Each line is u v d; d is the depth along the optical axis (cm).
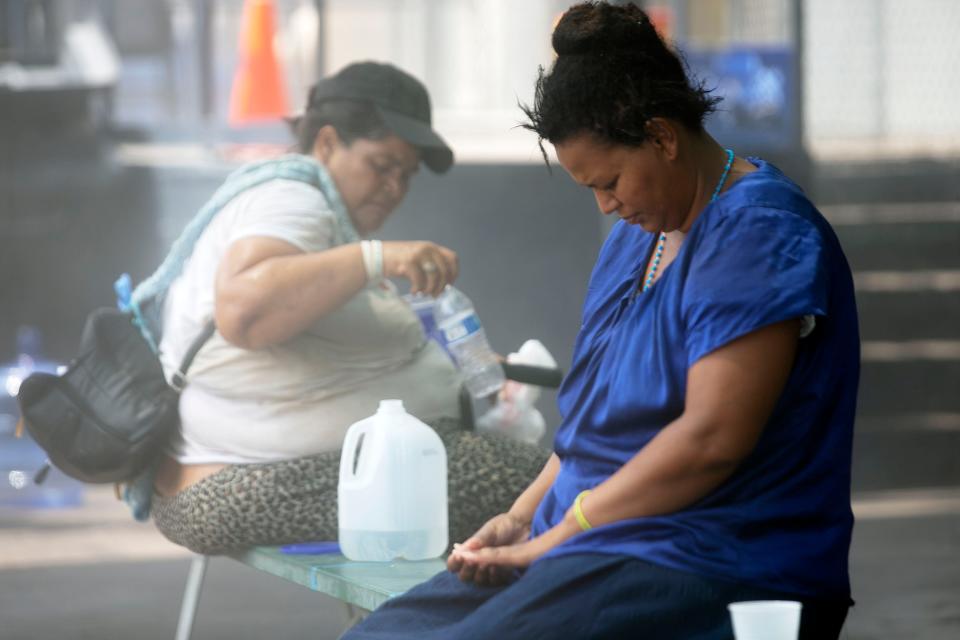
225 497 468
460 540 473
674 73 323
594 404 342
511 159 1162
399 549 433
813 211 326
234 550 482
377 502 433
